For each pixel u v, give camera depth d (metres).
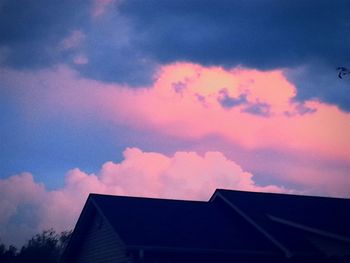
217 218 24.84
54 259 43.72
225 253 21.23
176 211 24.70
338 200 28.20
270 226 22.81
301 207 25.69
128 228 21.38
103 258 23.17
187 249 20.44
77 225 25.31
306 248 21.23
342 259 21.61
